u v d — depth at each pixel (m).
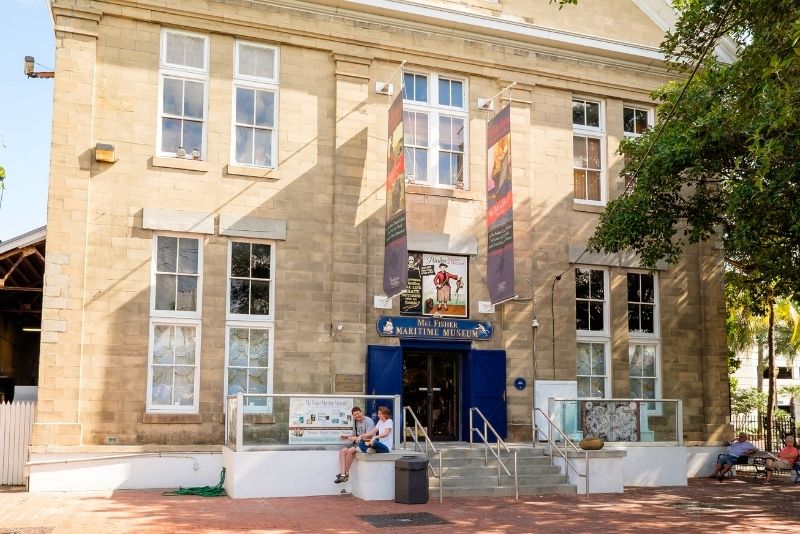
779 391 45.53
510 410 19.47
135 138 17.20
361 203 18.77
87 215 16.66
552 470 17.28
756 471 20.33
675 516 14.06
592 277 21.09
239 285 17.80
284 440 15.68
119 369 16.50
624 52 21.50
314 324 18.11
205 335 17.25
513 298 18.34
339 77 18.94
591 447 17.16
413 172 19.62
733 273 24.05
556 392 19.89
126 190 17.00
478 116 20.27
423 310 19.14
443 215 19.55
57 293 16.25
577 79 21.22
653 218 17.28
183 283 17.36
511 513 14.05
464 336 19.27
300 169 18.42
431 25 19.84
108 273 16.67
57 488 15.77
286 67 18.62
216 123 17.88
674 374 21.39
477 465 17.03
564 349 20.20
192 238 17.53
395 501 14.96
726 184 17.06
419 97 19.95
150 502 14.48
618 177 21.50
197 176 17.59
